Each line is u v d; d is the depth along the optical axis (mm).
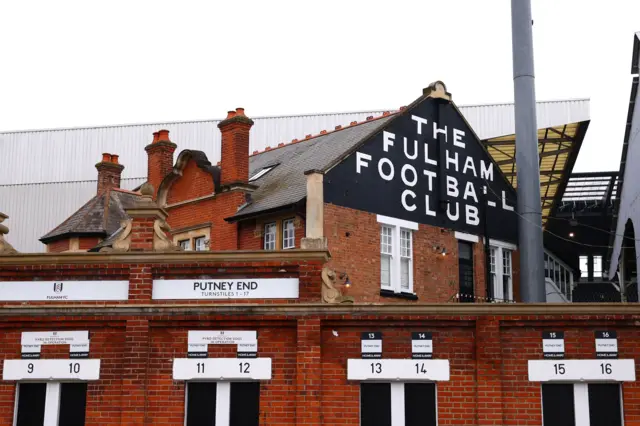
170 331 17062
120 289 17359
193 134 50719
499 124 44969
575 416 16172
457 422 16250
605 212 51188
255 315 16781
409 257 27516
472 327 16531
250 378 16734
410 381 16547
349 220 25703
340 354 16609
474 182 30469
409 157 28266
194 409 16859
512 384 16266
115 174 36031
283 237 25625
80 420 17141
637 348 16203
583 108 42125
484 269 30016
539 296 25266
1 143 53656
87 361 17141
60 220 51812
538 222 25734
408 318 16562
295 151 31344
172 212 29578
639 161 28188
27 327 17375
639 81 28500
